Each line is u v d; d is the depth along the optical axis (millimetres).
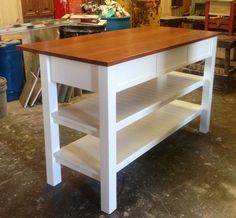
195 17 5566
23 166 2486
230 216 1962
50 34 4078
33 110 3549
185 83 2744
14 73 3789
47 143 2186
